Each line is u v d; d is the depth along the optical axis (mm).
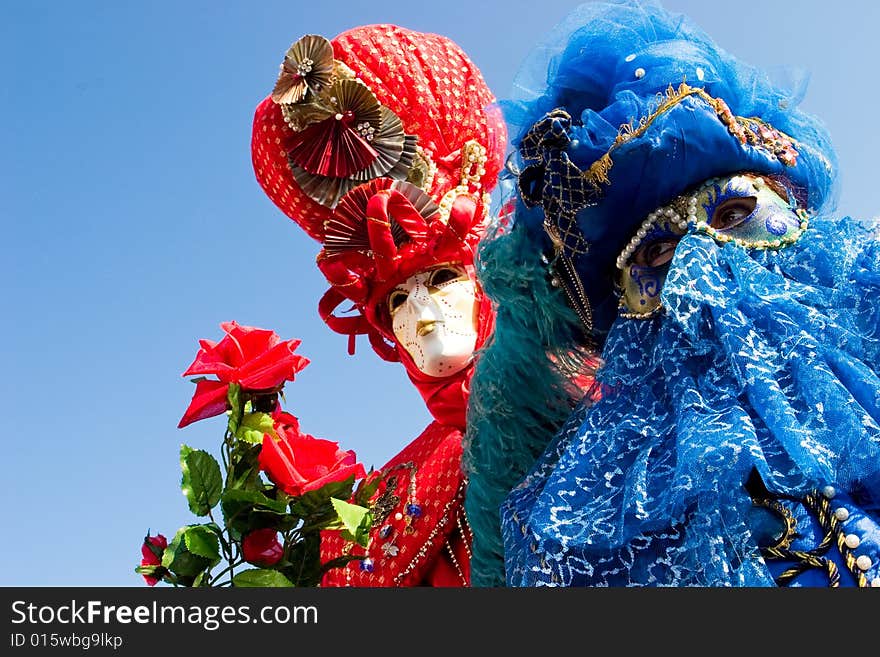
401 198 2520
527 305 2176
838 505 1569
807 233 1883
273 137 2818
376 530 2410
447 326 2496
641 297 1999
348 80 2711
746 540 1570
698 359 1795
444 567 2395
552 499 1760
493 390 2164
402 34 2883
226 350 1932
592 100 2152
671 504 1608
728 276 1825
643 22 2148
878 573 1493
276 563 1797
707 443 1592
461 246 2564
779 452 1626
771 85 2158
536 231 2205
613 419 1855
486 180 2775
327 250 2617
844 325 1713
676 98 1945
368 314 2678
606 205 2021
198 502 1772
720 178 1967
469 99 2816
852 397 1598
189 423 1866
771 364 1682
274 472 1826
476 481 2172
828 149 2150
